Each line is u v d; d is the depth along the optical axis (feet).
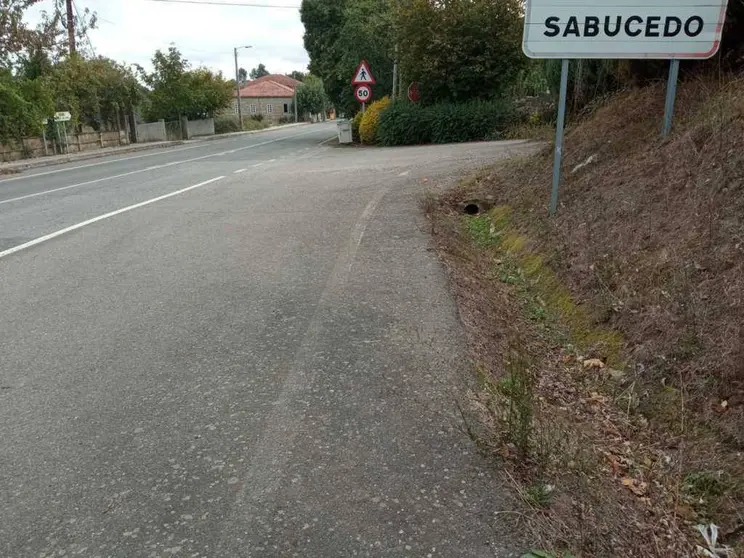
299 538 7.80
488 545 7.59
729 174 14.35
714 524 8.96
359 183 35.22
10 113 77.00
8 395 11.75
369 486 8.74
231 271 19.03
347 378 11.86
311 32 113.29
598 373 12.93
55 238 24.63
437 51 68.95
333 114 379.76
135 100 114.83
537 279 17.88
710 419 10.43
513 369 11.95
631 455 10.55
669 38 18.44
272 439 9.95
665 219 15.34
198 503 8.52
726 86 18.40
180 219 27.37
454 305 15.37
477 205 26.43
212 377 12.14
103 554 7.66
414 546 7.61
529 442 9.48
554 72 32.42
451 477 8.87
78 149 93.81
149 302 16.57
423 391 11.27
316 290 16.89
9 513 8.46
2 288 18.31
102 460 9.58
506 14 67.62
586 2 18.56
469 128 67.56
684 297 12.39
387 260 19.25
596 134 23.43
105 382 12.12
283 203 30.22
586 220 18.16
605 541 7.97
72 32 101.65
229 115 173.27
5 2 78.02
